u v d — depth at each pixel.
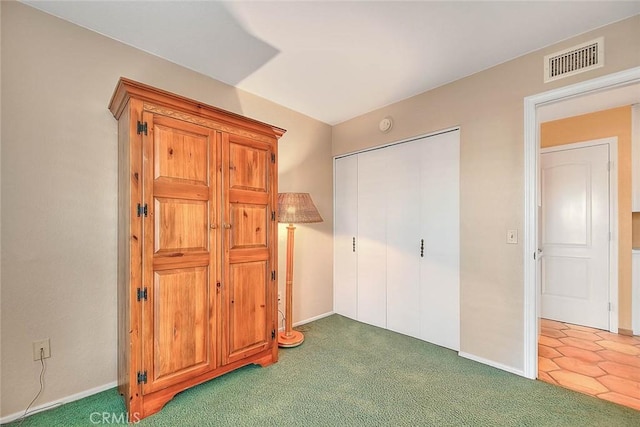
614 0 1.62
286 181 3.15
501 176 2.26
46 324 1.73
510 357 2.20
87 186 1.88
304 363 2.34
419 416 1.70
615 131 3.11
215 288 1.98
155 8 1.71
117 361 1.97
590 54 1.89
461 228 2.49
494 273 2.29
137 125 1.66
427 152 2.80
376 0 1.63
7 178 1.62
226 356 2.04
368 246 3.31
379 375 2.15
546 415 1.71
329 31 1.91
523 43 2.03
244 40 2.01
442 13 1.73
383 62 2.28
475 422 1.65
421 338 2.82
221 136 2.03
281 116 3.09
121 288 1.85
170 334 1.78
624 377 2.15
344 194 3.58
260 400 1.85
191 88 2.39
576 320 3.29
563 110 3.17
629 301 3.00
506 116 2.24
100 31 1.92
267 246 2.32
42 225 1.72
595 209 3.21
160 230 1.74
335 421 1.66
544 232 3.52
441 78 2.53
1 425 1.59
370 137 3.26
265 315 2.29
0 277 1.60
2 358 1.61
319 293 3.49
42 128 1.73
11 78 1.64
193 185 1.88
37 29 1.72
